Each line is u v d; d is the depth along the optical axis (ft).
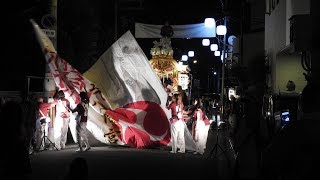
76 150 62.28
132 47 65.72
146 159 55.16
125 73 66.03
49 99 63.77
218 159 55.36
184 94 70.28
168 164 51.47
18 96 63.10
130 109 65.72
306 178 12.14
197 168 48.52
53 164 49.80
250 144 23.76
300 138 12.19
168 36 105.40
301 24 38.29
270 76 77.82
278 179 12.89
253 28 109.50
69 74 64.69
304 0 53.57
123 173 44.78
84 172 17.46
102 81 66.08
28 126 55.77
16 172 19.81
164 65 108.47
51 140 63.82
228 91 122.93
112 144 66.74
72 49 102.63
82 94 61.00
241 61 100.58
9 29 80.53
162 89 65.21
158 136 65.10
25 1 78.84
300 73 64.69
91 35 108.68
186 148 63.00
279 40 69.36
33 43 82.07
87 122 65.77
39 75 83.20
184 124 61.93
